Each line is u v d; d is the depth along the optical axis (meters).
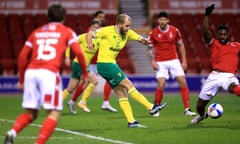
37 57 23.81
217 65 32.84
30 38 24.52
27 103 23.52
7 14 94.88
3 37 88.50
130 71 84.25
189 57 87.50
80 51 24.09
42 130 22.92
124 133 31.50
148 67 86.56
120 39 33.91
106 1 97.81
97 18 45.56
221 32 32.75
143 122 37.56
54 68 23.53
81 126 35.56
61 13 24.88
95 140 28.72
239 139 28.75
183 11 98.81
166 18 43.78
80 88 45.69
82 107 46.56
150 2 98.06
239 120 38.03
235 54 32.88
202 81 78.75
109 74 34.03
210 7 32.25
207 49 89.00
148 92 77.75
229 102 59.56
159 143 27.59
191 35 92.06
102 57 34.22
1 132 32.53
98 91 77.12
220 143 27.53
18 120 23.78
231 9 99.50
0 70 82.19
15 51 86.00
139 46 89.31
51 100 23.09
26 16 93.44
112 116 43.03
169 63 44.28
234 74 32.75
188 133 31.17
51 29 24.45
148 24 96.12
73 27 91.44
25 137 30.00
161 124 36.12
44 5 96.38
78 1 97.38
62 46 24.08
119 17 33.81
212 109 32.81
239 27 94.62
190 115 42.91
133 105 54.84
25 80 23.66
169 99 64.12
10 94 75.00
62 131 32.72
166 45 44.25
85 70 24.41
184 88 43.75
